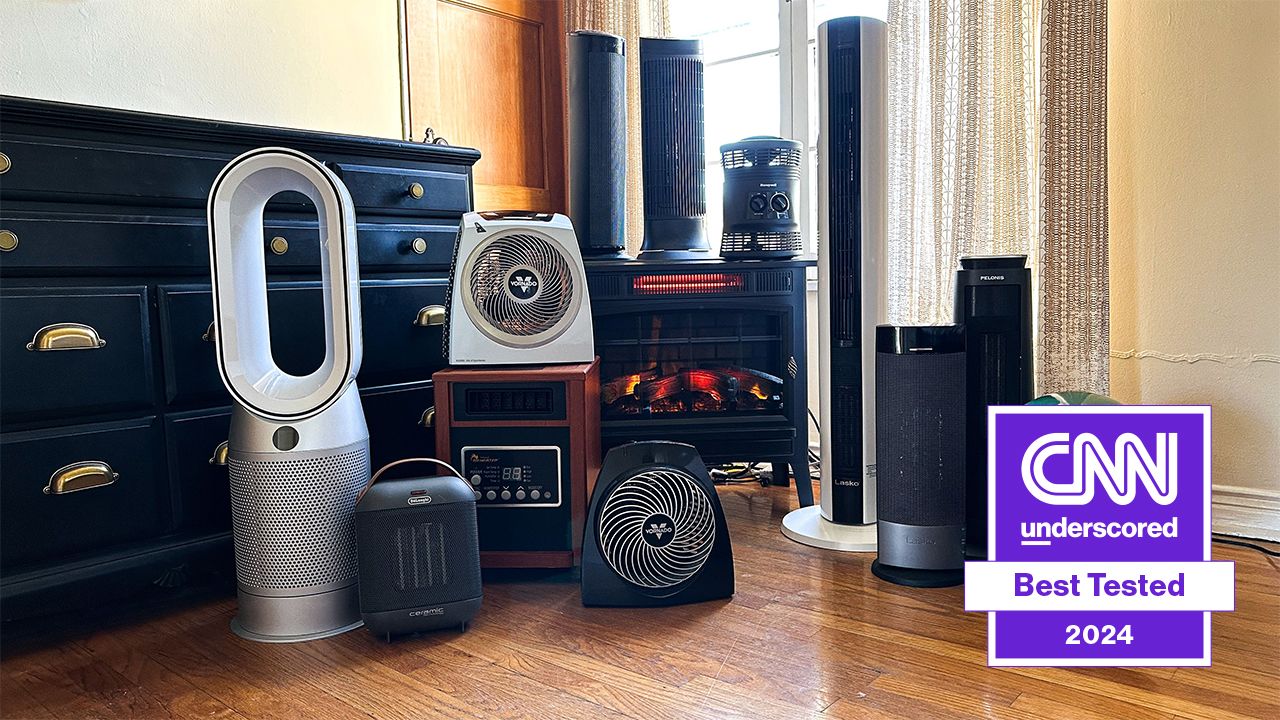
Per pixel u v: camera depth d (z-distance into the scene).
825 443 2.29
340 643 1.68
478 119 3.21
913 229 2.56
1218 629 1.65
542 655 1.60
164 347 1.80
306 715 1.40
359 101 2.86
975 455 1.93
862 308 2.19
